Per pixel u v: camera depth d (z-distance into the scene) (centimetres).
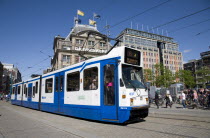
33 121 880
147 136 558
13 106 2005
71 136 566
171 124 752
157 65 3912
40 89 1388
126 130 647
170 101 1736
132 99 717
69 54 4750
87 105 851
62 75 1096
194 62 7475
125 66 765
